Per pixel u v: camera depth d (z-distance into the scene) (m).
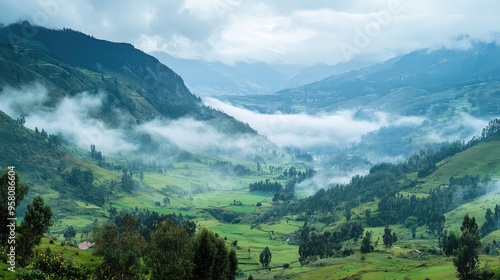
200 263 124.06
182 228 125.44
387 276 191.75
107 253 125.38
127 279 128.12
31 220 122.12
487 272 167.75
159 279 118.25
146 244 126.88
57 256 124.25
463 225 198.25
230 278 140.12
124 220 137.12
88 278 121.88
